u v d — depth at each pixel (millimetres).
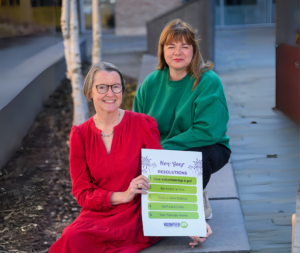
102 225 2238
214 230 2635
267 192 2695
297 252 1959
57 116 6016
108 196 2258
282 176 2582
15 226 2574
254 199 2805
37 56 2777
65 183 4262
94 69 2264
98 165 2303
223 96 2674
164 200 2305
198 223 2299
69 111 6230
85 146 2328
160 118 2754
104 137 2332
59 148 5035
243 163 3205
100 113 2295
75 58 5492
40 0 2756
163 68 2822
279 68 2359
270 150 2566
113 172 2299
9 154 2391
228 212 2883
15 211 2580
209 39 7949
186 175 2346
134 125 2365
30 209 2729
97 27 6871
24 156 2592
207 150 2623
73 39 5484
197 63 2666
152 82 2840
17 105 2451
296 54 2168
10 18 2314
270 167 2617
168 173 2322
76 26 5488
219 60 9477
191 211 2316
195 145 2598
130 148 2320
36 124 2779
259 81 2545
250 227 2744
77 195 2338
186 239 2508
